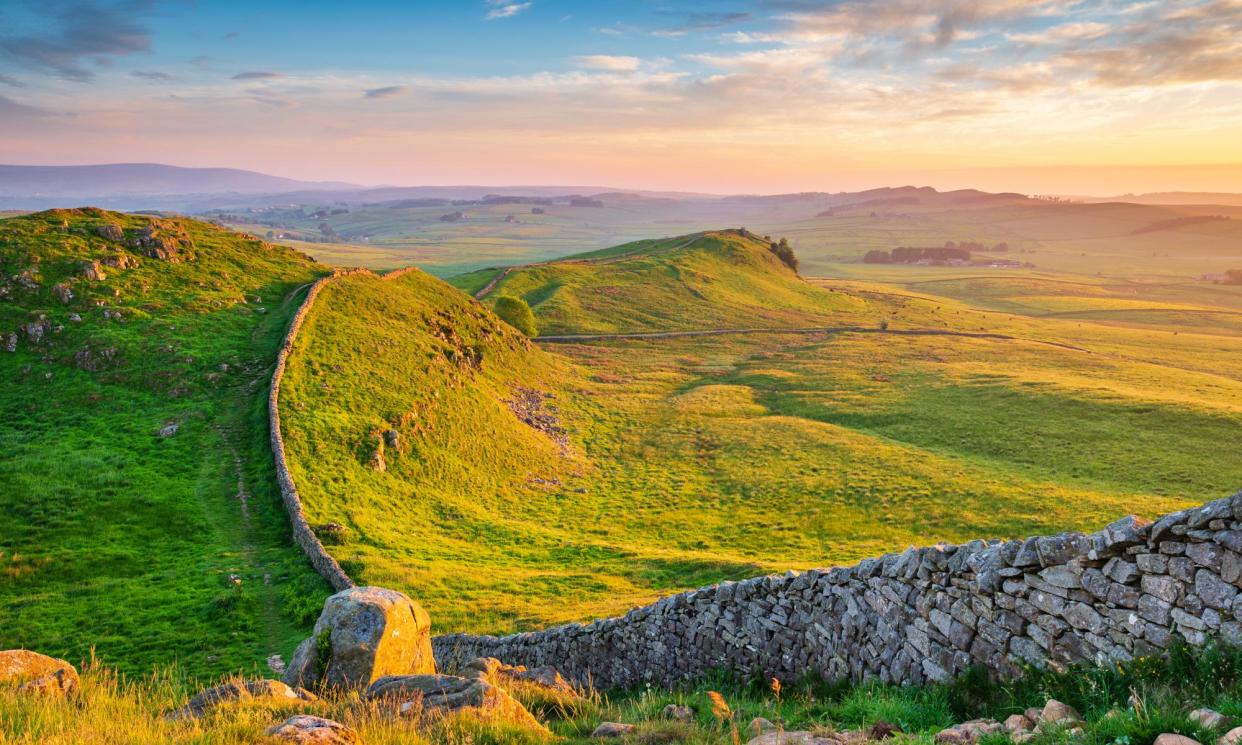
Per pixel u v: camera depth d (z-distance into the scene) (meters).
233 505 44.28
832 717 12.09
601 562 45.31
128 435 50.41
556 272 198.25
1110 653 10.23
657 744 9.89
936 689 12.04
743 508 62.53
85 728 8.67
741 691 16.67
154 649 29.72
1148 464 70.50
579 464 74.44
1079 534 11.06
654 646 20.06
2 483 42.47
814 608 15.85
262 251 91.69
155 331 63.81
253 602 33.78
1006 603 11.73
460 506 54.28
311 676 12.77
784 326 174.00
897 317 194.25
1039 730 8.48
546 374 109.94
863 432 90.12
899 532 55.00
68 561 36.78
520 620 32.88
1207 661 8.89
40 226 75.50
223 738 8.12
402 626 13.73
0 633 30.62
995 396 100.81
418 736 8.88
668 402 105.81
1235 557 9.09
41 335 60.38
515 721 10.53
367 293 87.50
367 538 43.28
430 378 72.25
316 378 61.88
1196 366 138.50
